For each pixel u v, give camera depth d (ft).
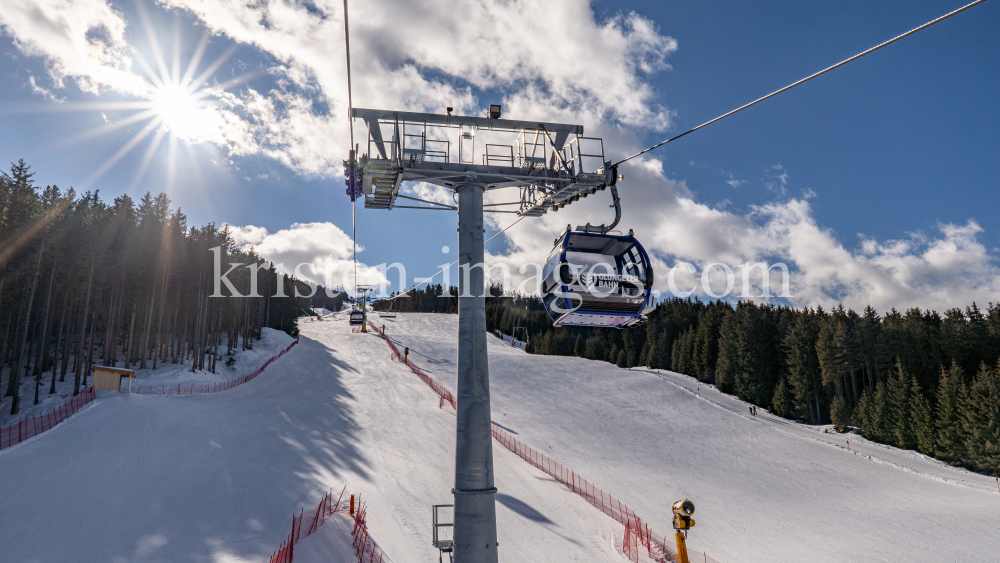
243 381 181.16
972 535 92.79
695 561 69.72
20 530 62.90
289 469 91.30
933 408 186.80
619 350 369.09
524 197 42.55
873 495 115.96
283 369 205.46
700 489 107.45
